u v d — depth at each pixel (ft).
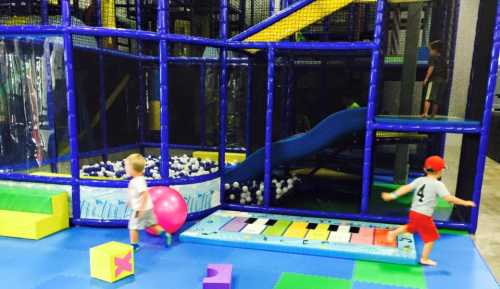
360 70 38.91
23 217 19.06
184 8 41.27
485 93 20.01
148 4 39.83
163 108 20.10
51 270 15.66
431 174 16.47
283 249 17.71
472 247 18.61
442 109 33.06
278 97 39.01
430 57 24.48
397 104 43.96
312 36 38.27
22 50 25.09
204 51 39.83
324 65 37.47
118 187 20.08
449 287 14.70
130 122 36.99
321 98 39.29
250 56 27.96
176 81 39.50
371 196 27.40
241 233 19.07
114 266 14.67
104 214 20.35
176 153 38.70
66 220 20.29
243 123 39.68
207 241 18.44
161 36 19.42
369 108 20.70
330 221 21.26
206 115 39.93
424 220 16.26
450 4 31.71
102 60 31.48
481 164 19.93
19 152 25.55
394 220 21.03
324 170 33.55
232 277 15.29
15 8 32.76
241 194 24.12
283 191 25.59
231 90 39.37
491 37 19.65
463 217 21.98
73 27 18.90
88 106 31.40
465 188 22.16
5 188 20.95
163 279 15.03
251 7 39.75
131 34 19.11
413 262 16.48
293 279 15.17
